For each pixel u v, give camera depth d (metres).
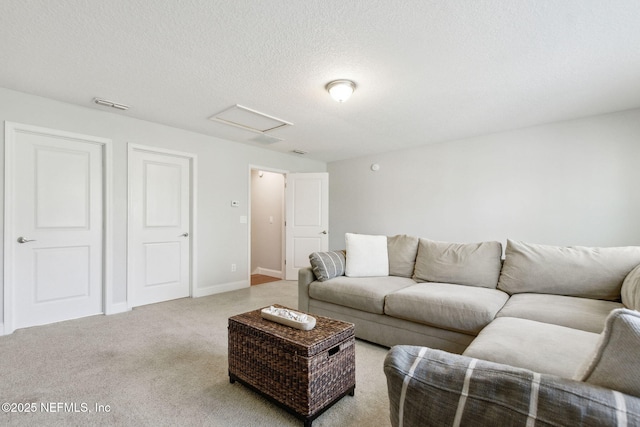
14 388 1.74
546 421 0.56
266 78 2.39
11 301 2.58
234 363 1.80
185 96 2.73
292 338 1.53
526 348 1.27
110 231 3.12
